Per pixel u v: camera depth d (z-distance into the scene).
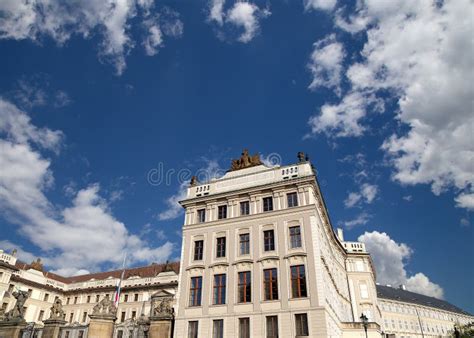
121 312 66.44
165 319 37.97
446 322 116.50
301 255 36.78
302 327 34.09
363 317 38.09
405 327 101.94
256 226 40.50
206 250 41.84
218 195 44.28
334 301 43.62
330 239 51.31
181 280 41.44
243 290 38.00
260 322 35.66
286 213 39.66
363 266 65.00
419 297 120.56
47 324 38.81
